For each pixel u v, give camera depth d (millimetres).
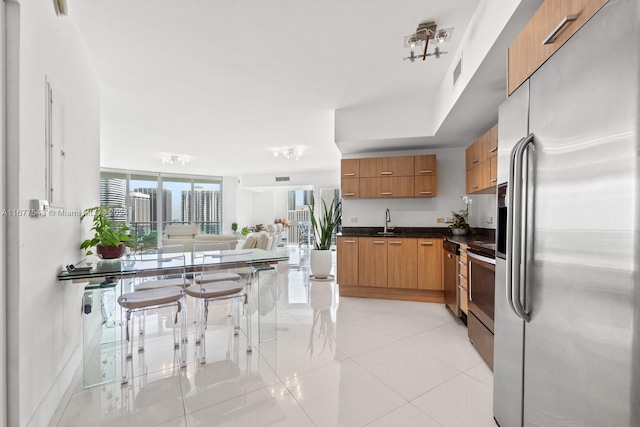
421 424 1608
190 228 7715
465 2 2027
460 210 4422
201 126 4602
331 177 8727
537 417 1150
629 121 733
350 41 2422
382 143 4129
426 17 2154
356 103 3742
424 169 4223
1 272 1293
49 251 1707
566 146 974
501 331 1499
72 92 2129
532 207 1158
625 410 753
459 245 3148
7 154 1340
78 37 2242
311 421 1627
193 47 2488
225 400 1814
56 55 1816
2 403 1299
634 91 719
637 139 713
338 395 1867
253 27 2232
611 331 794
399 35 2352
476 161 3455
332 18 2141
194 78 3025
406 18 2156
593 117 855
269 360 2328
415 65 2824
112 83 3115
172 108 3838
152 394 1881
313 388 1944
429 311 3553
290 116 4168
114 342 2205
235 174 9406
